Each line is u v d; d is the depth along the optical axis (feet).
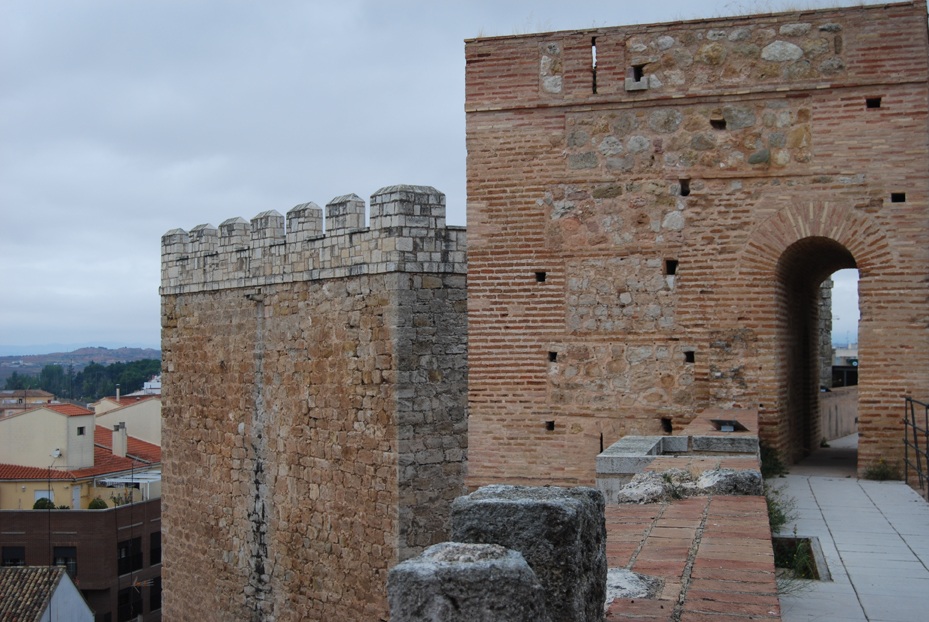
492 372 61.52
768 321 57.26
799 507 46.32
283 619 76.43
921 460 53.36
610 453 41.73
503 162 61.57
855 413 95.25
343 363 70.18
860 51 55.93
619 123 59.98
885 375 54.80
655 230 59.26
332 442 71.31
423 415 66.44
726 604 20.04
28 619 131.44
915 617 30.50
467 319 66.59
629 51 59.93
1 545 165.58
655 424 58.80
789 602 32.07
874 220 55.47
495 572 14.11
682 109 59.00
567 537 16.72
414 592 14.08
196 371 88.84
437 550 15.11
